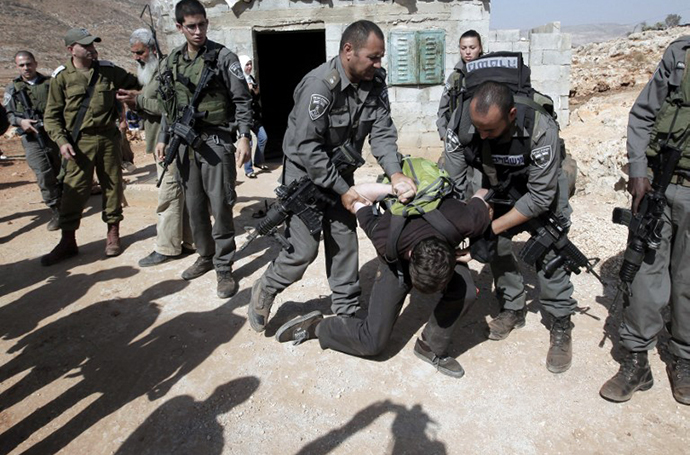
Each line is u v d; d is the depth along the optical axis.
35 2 61.38
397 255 2.70
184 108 3.82
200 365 3.30
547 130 2.62
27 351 3.55
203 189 4.12
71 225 4.99
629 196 6.00
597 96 14.80
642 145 2.76
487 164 2.85
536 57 9.50
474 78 2.82
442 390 2.99
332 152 3.14
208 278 4.49
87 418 2.89
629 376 2.88
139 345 3.55
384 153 3.12
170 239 4.81
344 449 2.59
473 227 2.64
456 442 2.62
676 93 2.59
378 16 8.33
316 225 3.15
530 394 2.94
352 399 2.94
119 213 5.07
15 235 6.01
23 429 2.83
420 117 8.70
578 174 6.72
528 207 2.77
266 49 13.82
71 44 4.55
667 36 17.23
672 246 2.80
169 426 2.80
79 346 3.58
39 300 4.25
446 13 8.27
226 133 3.98
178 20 3.70
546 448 2.57
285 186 3.21
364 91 3.01
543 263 3.09
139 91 5.01
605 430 2.67
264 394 3.01
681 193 2.66
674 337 2.88
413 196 2.67
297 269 3.32
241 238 5.46
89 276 4.64
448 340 3.07
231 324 3.76
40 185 6.01
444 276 2.41
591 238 4.85
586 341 3.40
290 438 2.68
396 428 2.72
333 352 3.38
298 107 2.96
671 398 2.88
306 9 8.35
